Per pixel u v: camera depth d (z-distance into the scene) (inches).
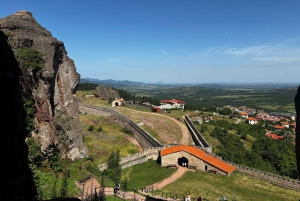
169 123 3289.9
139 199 1149.7
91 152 1974.7
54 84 1250.6
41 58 1044.5
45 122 1042.1
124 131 2815.0
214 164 1790.1
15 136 526.9
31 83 979.3
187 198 1239.5
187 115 3880.4
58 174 1072.8
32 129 983.0
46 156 1045.8
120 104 4739.2
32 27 1103.6
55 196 836.6
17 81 602.9
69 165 1227.2
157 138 2640.3
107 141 2316.7
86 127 2728.8
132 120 2955.2
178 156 1932.8
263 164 2667.3
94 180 1218.6
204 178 1686.8
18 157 516.7
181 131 3056.1
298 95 666.2
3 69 541.3
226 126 4350.4
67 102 1406.3
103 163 1633.9
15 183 485.1
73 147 1322.6
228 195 1413.6
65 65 1411.2
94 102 4805.6
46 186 898.7
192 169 1859.0
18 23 1036.5
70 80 1455.5
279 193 1460.4
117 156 1624.0
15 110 554.6
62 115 1304.1
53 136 1078.4
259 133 4446.4
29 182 554.9
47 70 1049.5
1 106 497.7
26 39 1021.2
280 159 2876.5
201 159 1849.2
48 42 1139.9
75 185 1063.6
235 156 2657.5
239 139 3503.9
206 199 1341.0
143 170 1836.9
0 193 428.5
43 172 991.0
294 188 1507.1
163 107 5344.5
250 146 3467.0
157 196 1302.9
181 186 1509.6
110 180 1338.6
